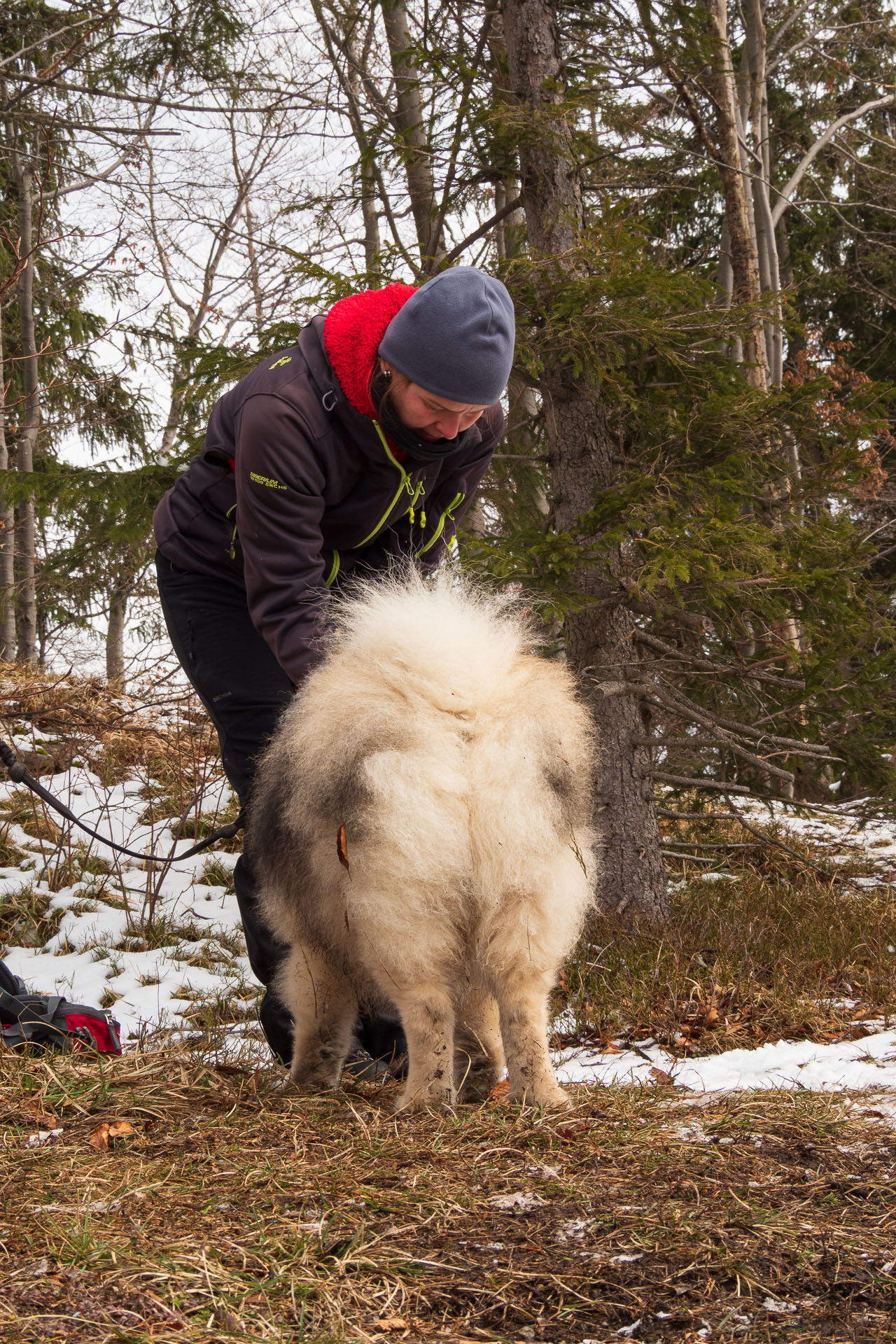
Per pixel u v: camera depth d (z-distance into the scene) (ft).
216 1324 4.47
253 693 10.79
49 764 26.53
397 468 9.78
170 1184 6.20
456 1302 4.76
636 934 19.01
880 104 49.11
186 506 11.00
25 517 42.22
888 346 62.28
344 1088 9.32
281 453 9.20
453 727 7.30
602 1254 5.22
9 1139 7.23
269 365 9.76
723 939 18.17
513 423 24.22
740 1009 14.40
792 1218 5.65
